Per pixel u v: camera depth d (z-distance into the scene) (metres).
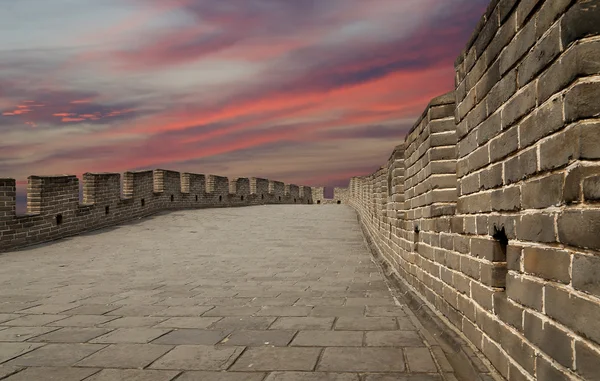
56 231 14.74
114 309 5.71
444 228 4.48
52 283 7.81
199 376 3.34
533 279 2.31
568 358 1.91
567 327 1.93
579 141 1.80
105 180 17.75
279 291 6.80
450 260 4.25
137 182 20.34
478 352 3.34
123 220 19.02
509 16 2.64
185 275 8.52
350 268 9.13
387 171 9.37
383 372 3.33
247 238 14.58
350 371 3.36
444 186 4.86
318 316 5.12
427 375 3.25
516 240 2.56
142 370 3.48
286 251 11.87
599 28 1.76
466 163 3.70
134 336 4.43
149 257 11.10
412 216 6.33
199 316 5.25
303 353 3.80
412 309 5.36
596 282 1.69
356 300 6.03
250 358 3.71
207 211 23.73
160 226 17.72
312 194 43.81
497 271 3.03
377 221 11.77
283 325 4.75
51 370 3.50
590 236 1.73
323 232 15.96
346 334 4.35
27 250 12.62
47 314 5.47
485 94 3.15
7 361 3.72
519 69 2.49
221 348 3.99
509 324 2.68
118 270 9.23
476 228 3.41
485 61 3.14
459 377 3.12
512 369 2.62
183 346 4.07
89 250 12.45
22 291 7.08
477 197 3.38
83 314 5.45
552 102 2.06
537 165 2.24
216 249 12.38
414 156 6.16
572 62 1.85
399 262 7.60
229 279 8.00
